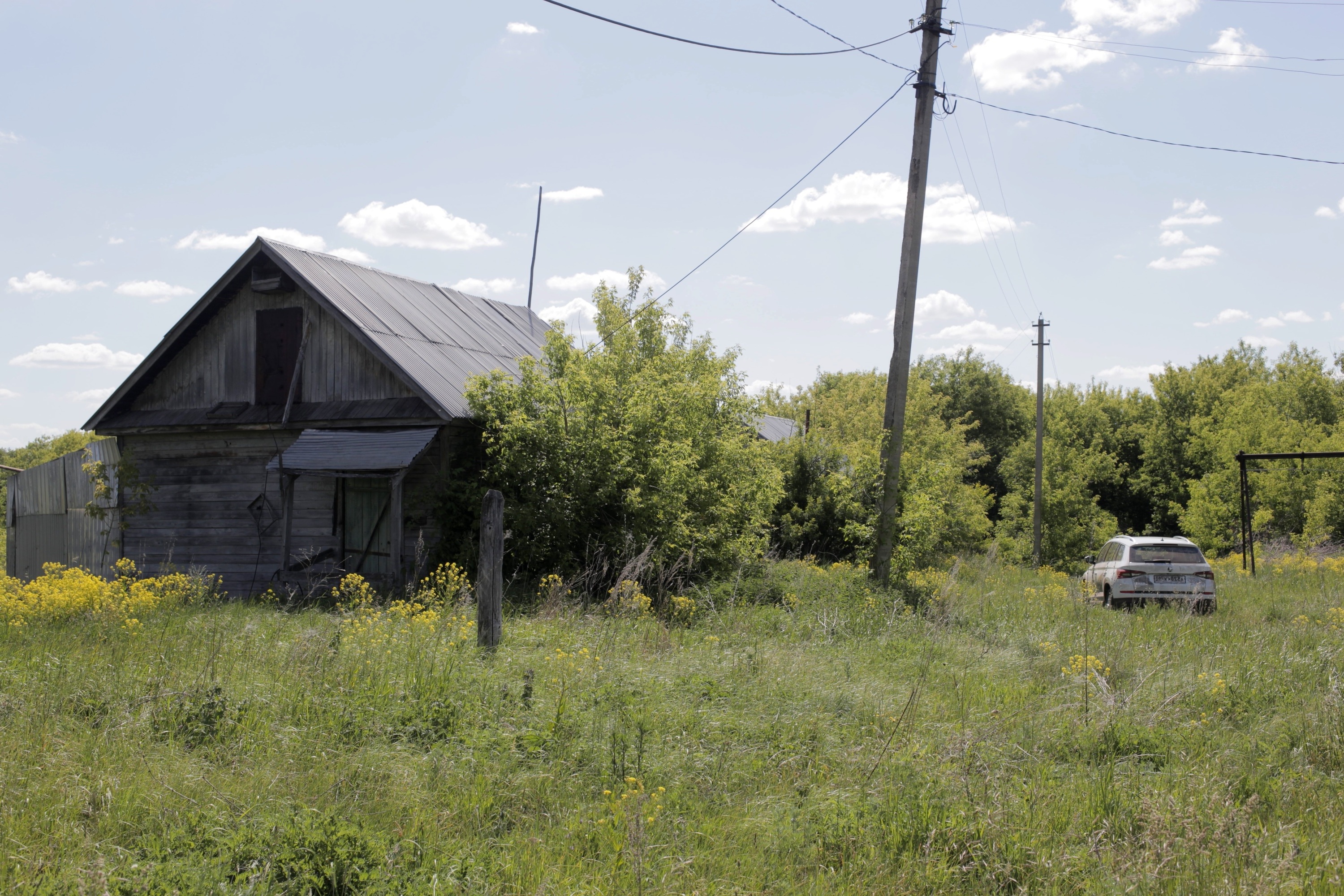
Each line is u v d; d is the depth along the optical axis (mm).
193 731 5461
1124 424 51156
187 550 17625
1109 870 4098
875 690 7344
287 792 4664
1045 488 40188
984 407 55281
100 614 9500
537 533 13711
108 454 18531
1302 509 34375
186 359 17812
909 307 14352
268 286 16531
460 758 5156
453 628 8320
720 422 16891
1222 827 4332
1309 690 7664
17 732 5383
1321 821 4820
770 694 6895
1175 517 46562
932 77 14109
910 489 15484
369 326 15852
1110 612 13430
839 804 4750
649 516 13742
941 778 5008
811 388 50750
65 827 4195
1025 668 8445
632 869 3918
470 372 16891
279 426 16375
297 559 15758
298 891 3602
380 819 4430
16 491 19500
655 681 6922
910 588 13969
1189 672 8109
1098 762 5676
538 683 6578
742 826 4512
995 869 4027
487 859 3988
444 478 15000
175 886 3547
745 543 15633
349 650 7164
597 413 14195
